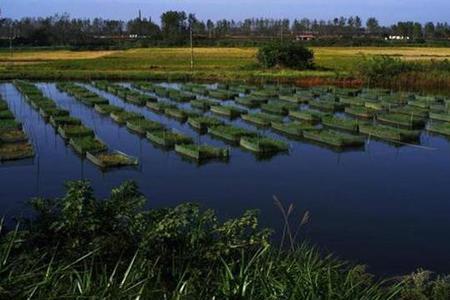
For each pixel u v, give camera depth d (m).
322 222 17.47
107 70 62.91
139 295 4.75
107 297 4.80
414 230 16.83
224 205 19.33
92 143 26.86
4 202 19.05
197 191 21.03
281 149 27.28
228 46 103.38
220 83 54.91
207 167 24.48
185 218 7.27
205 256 6.99
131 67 65.88
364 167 24.80
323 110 39.78
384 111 37.91
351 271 6.46
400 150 28.06
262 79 55.62
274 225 17.02
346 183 22.22
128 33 144.62
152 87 49.94
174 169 24.06
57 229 7.15
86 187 7.62
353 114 37.97
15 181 21.94
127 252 7.09
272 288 5.19
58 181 22.05
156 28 134.62
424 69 54.97
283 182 22.30
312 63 64.88
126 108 40.78
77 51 96.12
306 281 5.34
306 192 20.92
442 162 25.78
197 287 5.93
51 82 56.81
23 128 31.61
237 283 5.31
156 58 77.44
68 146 27.97
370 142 29.69
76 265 6.55
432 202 19.78
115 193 7.98
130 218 7.58
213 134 30.86
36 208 7.63
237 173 23.56
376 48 98.12
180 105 42.28
